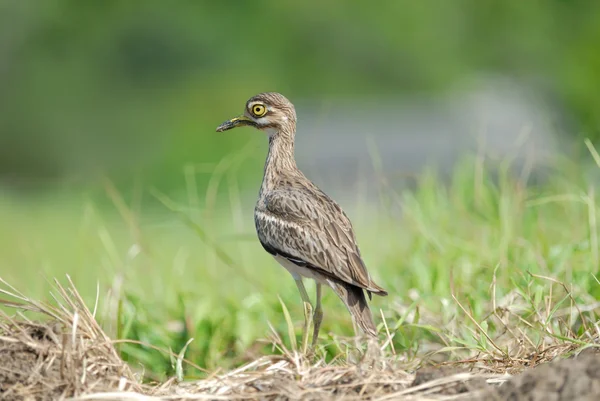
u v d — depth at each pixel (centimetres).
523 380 763
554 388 746
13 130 4684
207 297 1231
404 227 1404
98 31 5009
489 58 5534
